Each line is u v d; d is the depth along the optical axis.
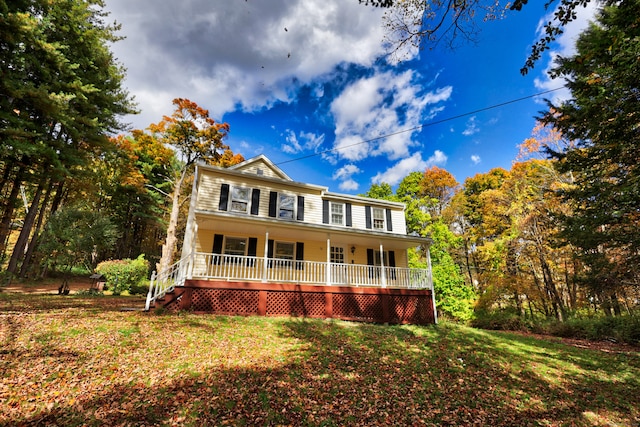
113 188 27.02
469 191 33.19
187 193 28.33
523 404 5.63
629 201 10.38
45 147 13.52
